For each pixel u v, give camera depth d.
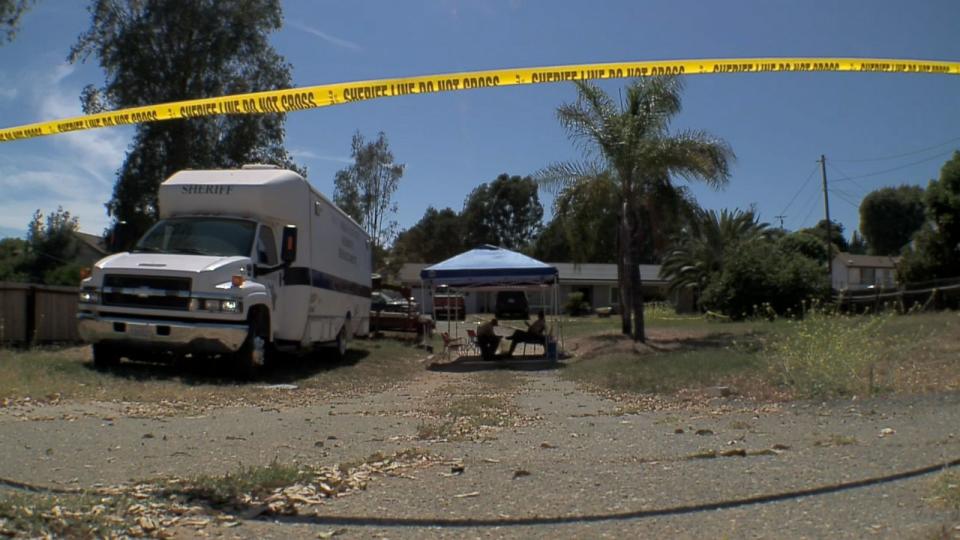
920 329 17.91
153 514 5.57
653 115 24.47
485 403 12.29
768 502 5.88
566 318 49.50
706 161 24.17
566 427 9.82
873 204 71.69
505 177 73.12
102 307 14.01
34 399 10.95
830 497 5.96
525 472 6.84
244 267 14.57
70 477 6.70
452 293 33.78
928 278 36.03
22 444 7.98
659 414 10.88
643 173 24.86
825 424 9.33
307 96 7.02
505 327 35.78
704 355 17.06
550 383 16.58
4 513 5.25
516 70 7.00
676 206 25.92
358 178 49.94
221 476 6.68
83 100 28.91
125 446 8.07
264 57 30.39
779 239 57.38
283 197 16.03
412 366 21.50
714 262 48.88
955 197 34.91
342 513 5.70
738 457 7.45
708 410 11.05
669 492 6.16
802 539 5.07
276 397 13.07
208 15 28.80
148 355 16.06
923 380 11.99
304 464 7.32
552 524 5.47
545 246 58.31
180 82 28.98
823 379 12.00
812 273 34.06
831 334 12.71
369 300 25.36
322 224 18.50
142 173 29.77
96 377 13.11
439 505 5.89
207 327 13.79
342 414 11.07
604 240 27.06
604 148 24.70
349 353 23.02
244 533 5.29
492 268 22.42
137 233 29.97
